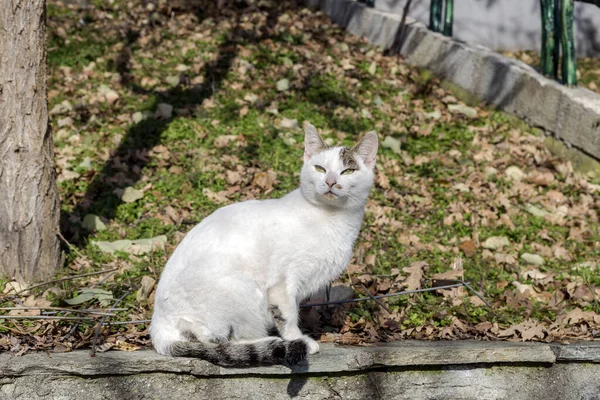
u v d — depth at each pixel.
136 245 6.01
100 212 6.56
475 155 8.20
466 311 5.32
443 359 4.44
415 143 8.43
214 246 4.10
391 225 6.75
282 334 4.12
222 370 4.17
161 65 9.75
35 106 5.29
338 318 5.09
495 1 10.81
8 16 5.11
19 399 4.15
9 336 4.55
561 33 8.45
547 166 8.08
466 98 9.62
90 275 5.43
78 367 4.12
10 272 5.41
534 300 5.73
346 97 9.23
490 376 4.57
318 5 12.41
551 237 6.80
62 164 7.25
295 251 4.12
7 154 5.27
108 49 10.09
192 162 7.49
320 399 4.34
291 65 9.94
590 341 4.96
